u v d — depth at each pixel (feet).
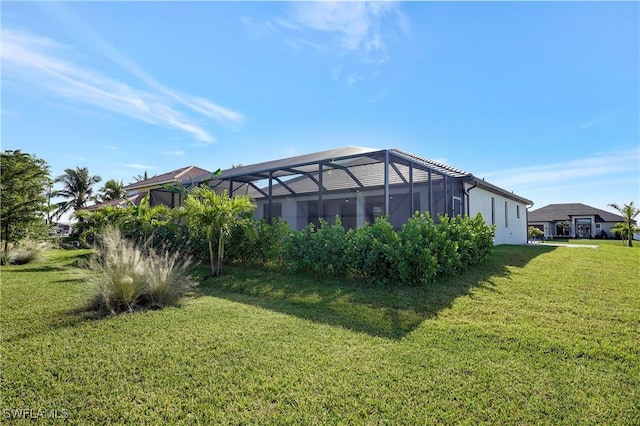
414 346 12.05
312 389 9.11
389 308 16.87
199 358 11.07
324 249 24.12
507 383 9.43
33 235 45.50
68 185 121.39
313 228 26.76
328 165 36.50
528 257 32.76
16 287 22.36
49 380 9.58
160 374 9.97
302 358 11.03
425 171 37.99
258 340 12.64
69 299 18.99
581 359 11.03
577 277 23.40
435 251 21.94
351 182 46.16
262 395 8.85
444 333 13.35
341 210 53.16
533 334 13.15
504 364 10.61
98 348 11.87
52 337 12.98
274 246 27.91
